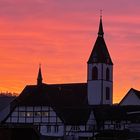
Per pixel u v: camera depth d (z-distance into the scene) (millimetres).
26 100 154625
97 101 189250
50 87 185375
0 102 199125
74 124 147750
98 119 150750
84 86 189750
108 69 194625
